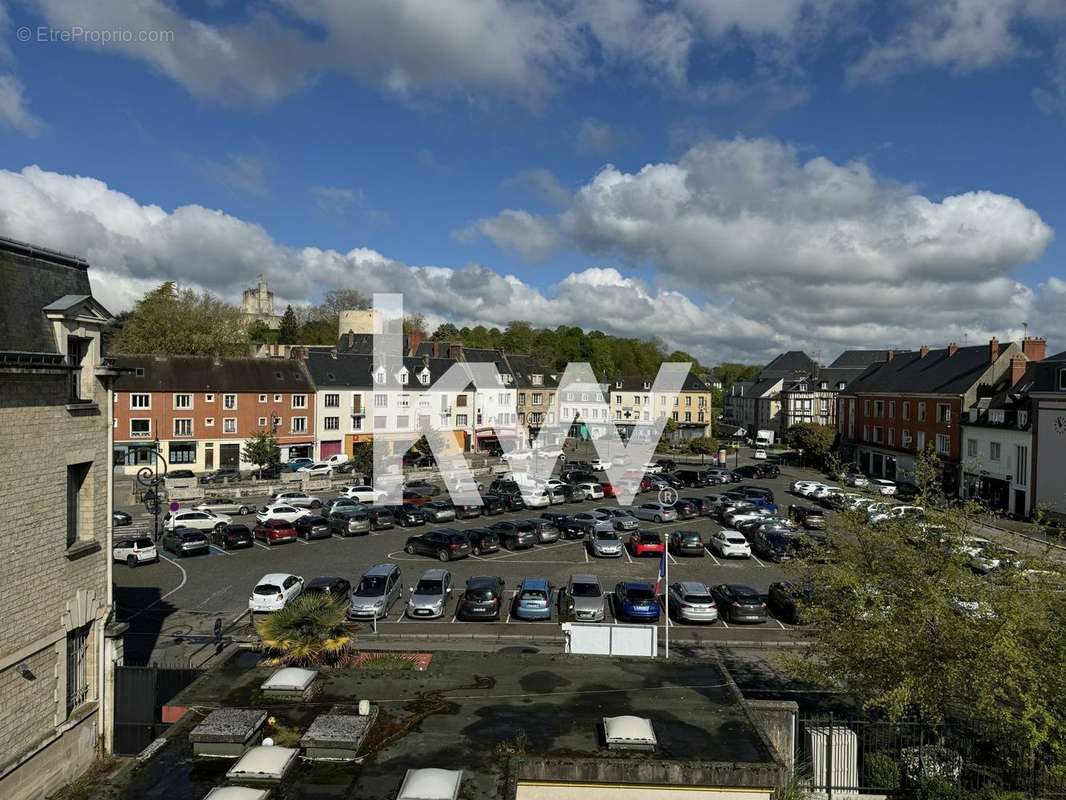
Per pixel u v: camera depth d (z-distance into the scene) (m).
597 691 11.95
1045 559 13.90
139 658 20.39
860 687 14.06
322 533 36.53
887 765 13.30
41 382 12.97
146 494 33.03
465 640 22.44
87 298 14.13
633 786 9.32
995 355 52.09
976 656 12.30
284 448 62.12
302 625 15.59
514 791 8.76
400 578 27.44
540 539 35.97
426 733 10.35
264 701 11.45
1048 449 42.28
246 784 8.97
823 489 50.06
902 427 61.03
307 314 113.62
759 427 110.94
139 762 9.67
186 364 58.84
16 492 12.34
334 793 8.74
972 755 13.48
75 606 13.91
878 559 14.94
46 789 12.97
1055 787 12.78
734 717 11.02
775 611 25.94
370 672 12.62
